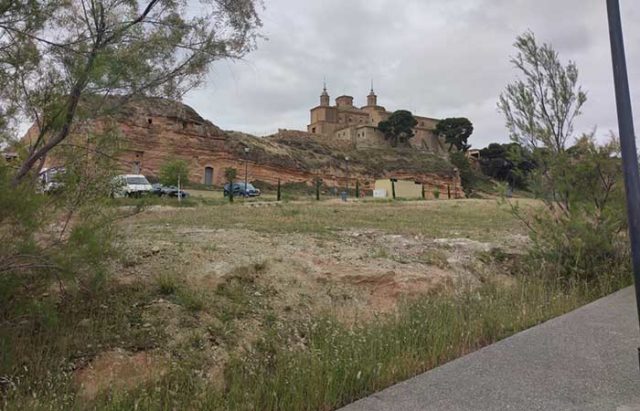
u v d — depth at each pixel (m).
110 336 4.55
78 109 4.77
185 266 6.49
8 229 3.94
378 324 5.54
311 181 76.25
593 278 8.48
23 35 4.50
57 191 4.56
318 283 7.08
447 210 26.94
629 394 3.67
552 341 5.05
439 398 3.71
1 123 4.43
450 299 6.71
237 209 21.19
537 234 9.35
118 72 4.77
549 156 9.27
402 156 96.81
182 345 4.70
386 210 25.97
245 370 4.45
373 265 8.00
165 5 5.20
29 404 3.38
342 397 3.99
